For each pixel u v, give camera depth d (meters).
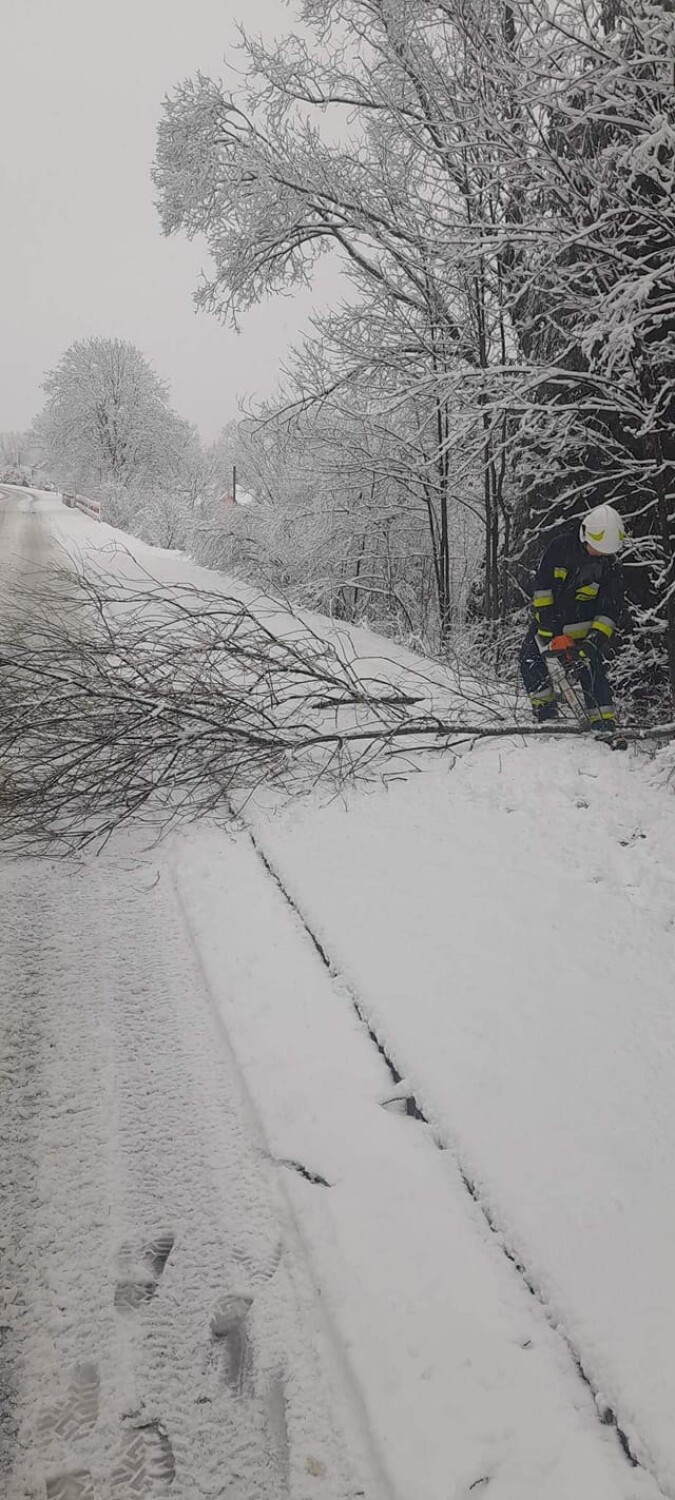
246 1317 1.98
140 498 32.03
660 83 4.41
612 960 3.12
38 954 3.38
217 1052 2.83
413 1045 2.70
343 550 11.48
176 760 4.83
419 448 9.66
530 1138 2.33
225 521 13.55
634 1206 2.11
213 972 3.18
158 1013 3.02
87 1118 2.52
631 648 5.99
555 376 5.54
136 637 5.15
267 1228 2.20
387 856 4.01
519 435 6.21
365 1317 1.91
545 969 3.07
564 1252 2.00
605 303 4.68
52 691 4.61
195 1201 2.26
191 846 4.32
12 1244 2.12
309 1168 2.32
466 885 3.70
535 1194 2.16
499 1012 2.84
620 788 4.47
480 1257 2.04
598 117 4.59
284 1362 1.88
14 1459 1.67
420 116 8.17
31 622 5.40
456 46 7.14
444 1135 2.39
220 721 4.87
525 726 5.28
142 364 44.09
